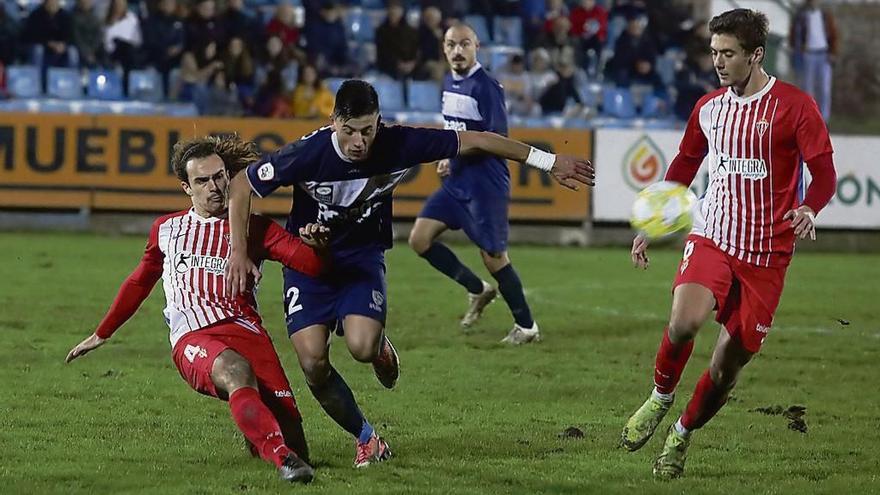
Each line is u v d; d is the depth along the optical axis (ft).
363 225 43.78
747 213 42.34
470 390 59.21
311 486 40.14
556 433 50.01
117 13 140.97
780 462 45.78
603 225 134.72
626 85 150.92
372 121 40.04
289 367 64.28
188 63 138.00
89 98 139.74
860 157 137.08
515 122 144.46
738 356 42.60
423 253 75.46
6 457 43.91
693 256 42.93
